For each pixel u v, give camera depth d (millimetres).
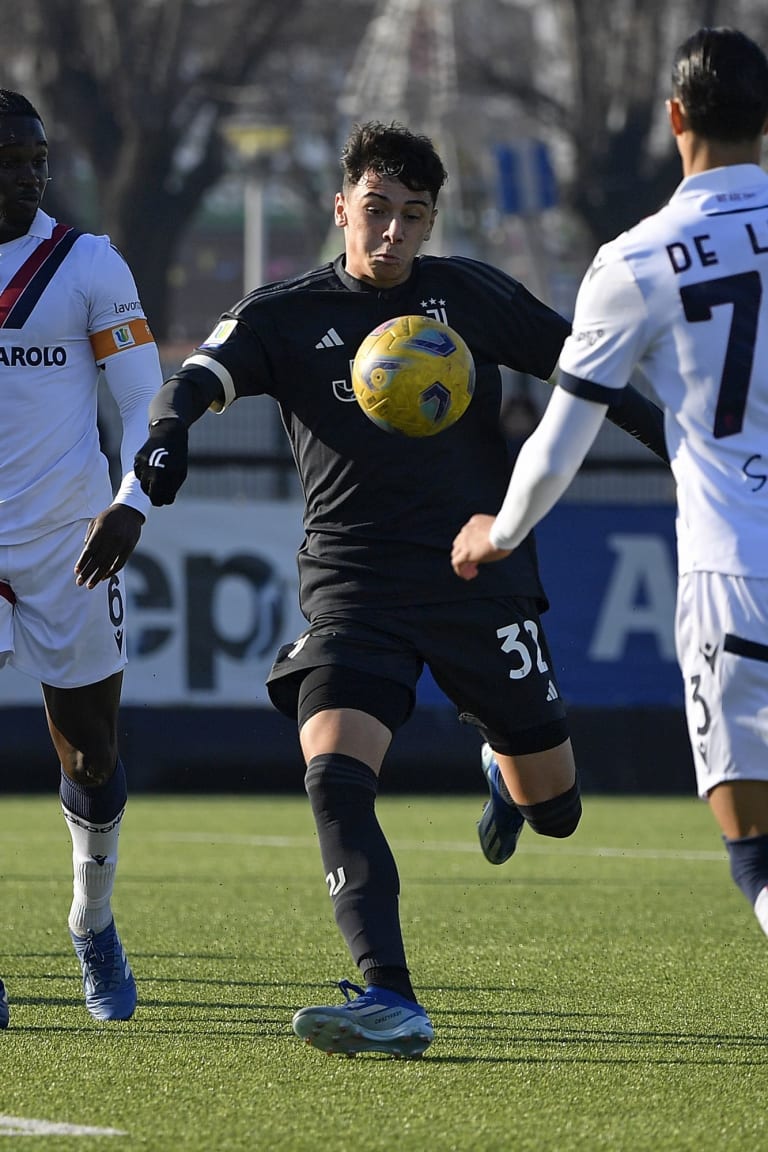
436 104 117062
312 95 124750
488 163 115062
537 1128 12938
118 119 109250
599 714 54031
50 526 17391
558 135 120812
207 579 53156
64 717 17547
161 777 53375
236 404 54281
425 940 23984
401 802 51531
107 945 17656
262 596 53312
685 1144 12484
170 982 20109
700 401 12578
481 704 16297
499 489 16406
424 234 16125
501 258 126750
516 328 16453
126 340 17688
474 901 28734
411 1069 15047
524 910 27484
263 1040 16359
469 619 15992
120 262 17859
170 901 28641
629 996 19078
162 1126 12977
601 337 12680
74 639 17438
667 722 54375
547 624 53562
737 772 12500
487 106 117375
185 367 15844
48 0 106750
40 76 108375
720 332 12508
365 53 123188
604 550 53688
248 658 53406
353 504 16094
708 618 12523
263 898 29078
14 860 35281
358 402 15906
